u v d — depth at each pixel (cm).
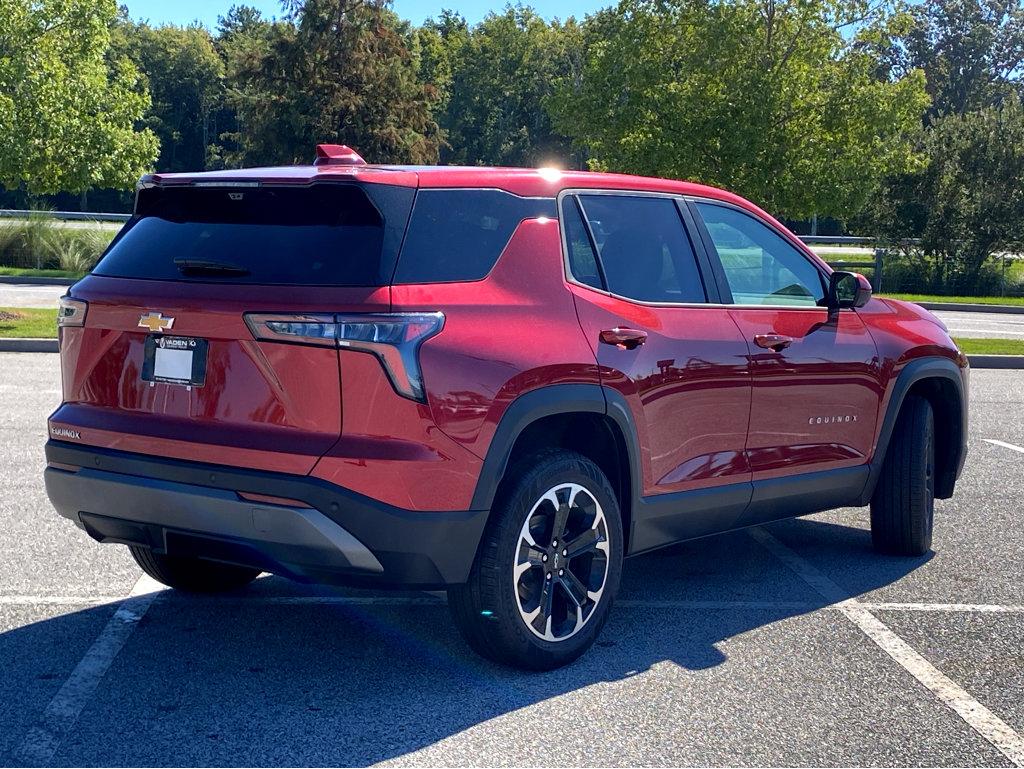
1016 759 364
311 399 379
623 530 464
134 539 423
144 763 346
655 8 2544
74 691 400
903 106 2489
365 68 5397
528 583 421
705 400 482
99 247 2947
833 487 560
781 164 2481
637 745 367
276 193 407
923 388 636
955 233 3375
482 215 421
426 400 381
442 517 387
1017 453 927
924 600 534
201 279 402
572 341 428
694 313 489
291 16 5478
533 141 9625
